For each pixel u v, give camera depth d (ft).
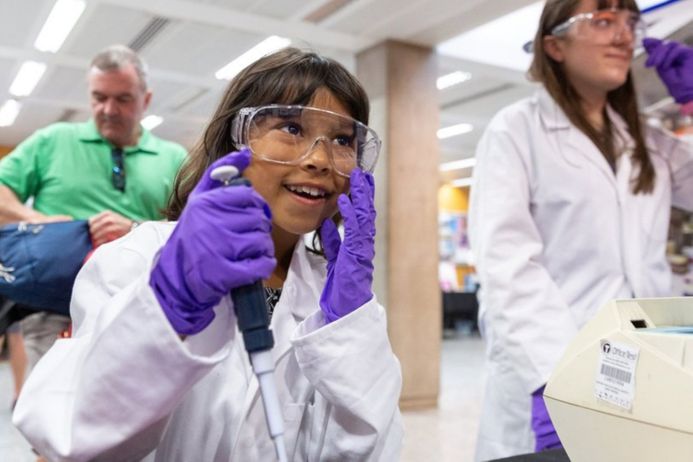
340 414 2.52
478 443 4.44
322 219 2.63
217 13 12.60
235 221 1.85
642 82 5.64
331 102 2.64
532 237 4.28
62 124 6.45
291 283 2.77
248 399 2.42
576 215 4.27
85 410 1.95
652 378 1.83
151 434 2.18
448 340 30.66
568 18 4.20
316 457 2.60
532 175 4.44
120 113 6.18
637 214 4.34
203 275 1.82
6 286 5.04
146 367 1.91
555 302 3.98
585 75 4.22
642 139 4.52
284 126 2.44
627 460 1.90
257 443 2.47
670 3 5.72
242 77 2.74
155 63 16.40
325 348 2.32
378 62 14.16
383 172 13.85
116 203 6.34
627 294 4.17
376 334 2.44
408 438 11.47
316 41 14.17
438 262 14.43
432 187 14.39
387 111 13.89
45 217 5.79
